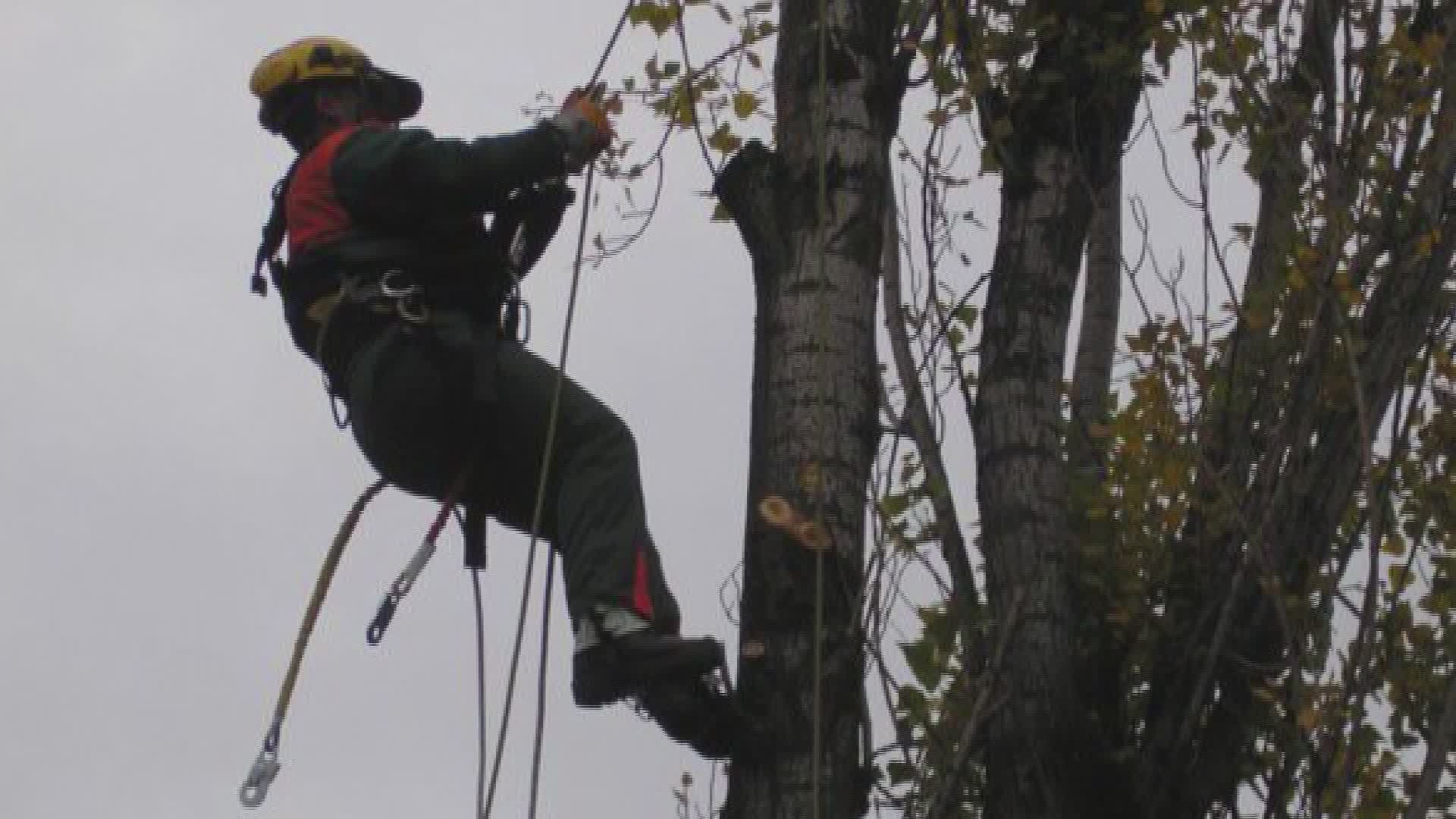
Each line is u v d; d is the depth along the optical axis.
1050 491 11.48
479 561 9.86
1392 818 10.90
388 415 9.54
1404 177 11.37
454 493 9.62
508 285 9.78
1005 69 12.06
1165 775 10.98
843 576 9.45
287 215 10.02
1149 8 11.58
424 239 9.70
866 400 9.80
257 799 9.20
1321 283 11.09
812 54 10.41
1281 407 11.34
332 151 9.79
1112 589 11.25
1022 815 10.86
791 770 9.12
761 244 10.10
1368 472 10.55
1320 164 11.48
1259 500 11.05
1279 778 10.95
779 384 9.77
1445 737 10.38
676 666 9.01
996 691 11.02
